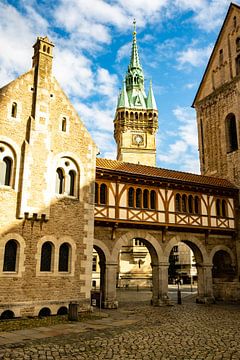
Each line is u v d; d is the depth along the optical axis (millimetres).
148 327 15977
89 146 22734
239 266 29734
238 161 32312
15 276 17875
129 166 27500
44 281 18891
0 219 17906
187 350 11594
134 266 49906
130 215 25078
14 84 19969
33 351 11102
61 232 20109
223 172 34094
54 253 19609
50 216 19812
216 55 37219
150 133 68500
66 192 21125
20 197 18641
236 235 30250
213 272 31766
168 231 27156
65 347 11750
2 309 17156
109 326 16047
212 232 29312
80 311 20031
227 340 13164
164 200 26906
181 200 27844
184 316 19906
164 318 19016
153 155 67188
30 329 14797
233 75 34281
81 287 20375
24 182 18812
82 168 21984
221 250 29781
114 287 24062
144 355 10938
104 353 11086
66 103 22141
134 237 25609
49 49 21766
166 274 26344
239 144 32562
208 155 36656
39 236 19141
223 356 10844
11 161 19141
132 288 47188
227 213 30125
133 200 25641
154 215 26141
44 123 20344
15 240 18281
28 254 18547
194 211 28250
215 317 19516
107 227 24578
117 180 25125
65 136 21609
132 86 73625
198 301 28344
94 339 13094
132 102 70625
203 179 31094
